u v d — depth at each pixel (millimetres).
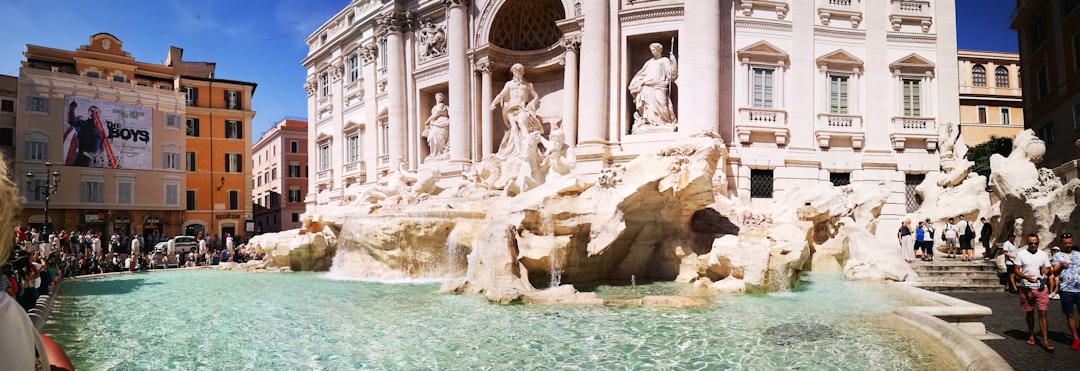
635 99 31875
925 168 32125
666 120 31188
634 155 30688
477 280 18656
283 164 73750
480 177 31781
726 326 12898
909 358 10109
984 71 58531
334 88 49094
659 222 21719
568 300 16125
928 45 33062
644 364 10117
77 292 21516
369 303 16797
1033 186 20547
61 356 2410
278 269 29984
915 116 32438
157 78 61469
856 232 23953
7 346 1907
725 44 31531
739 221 24172
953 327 11109
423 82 39344
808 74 31938
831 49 32469
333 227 27547
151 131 56812
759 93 31750
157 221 57281
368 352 11172
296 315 15109
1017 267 11453
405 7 40312
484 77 35500
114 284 24328
